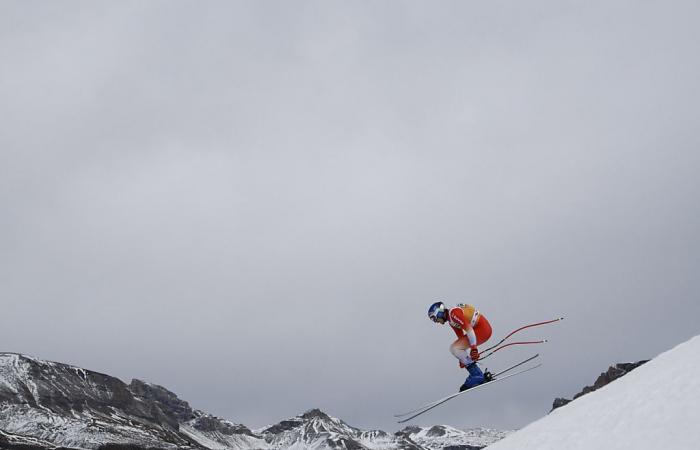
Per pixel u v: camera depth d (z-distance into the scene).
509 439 18.42
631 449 12.73
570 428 15.78
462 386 22.84
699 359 14.97
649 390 14.92
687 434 12.03
